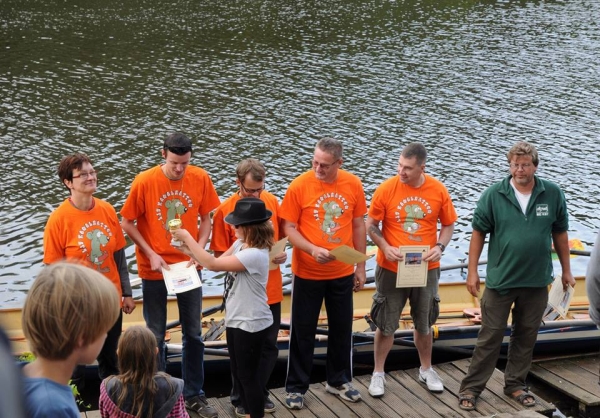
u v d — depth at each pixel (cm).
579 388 710
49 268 200
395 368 810
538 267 614
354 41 3150
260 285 522
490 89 2478
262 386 596
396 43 3128
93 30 3247
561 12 3800
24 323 197
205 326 841
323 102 2309
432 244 632
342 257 575
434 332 769
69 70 2605
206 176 619
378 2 4000
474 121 2153
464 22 3547
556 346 800
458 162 1845
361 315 873
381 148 1934
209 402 646
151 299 614
